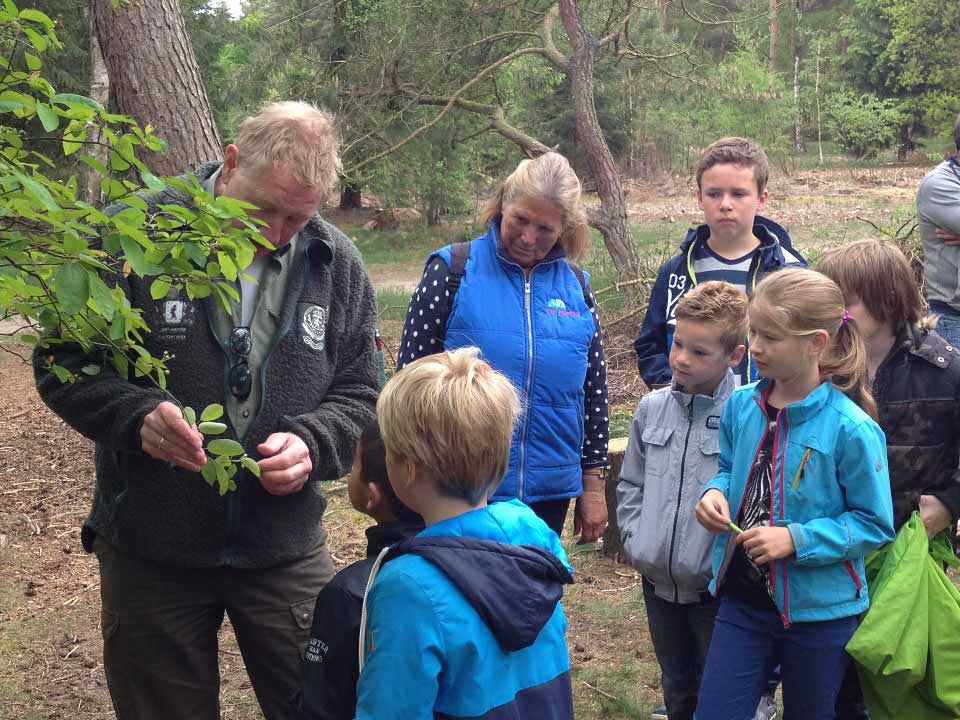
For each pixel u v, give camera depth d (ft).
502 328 10.93
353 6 47.73
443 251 11.37
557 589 6.79
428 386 6.78
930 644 9.33
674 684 11.30
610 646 15.10
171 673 9.20
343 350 9.80
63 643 16.07
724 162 12.76
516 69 59.00
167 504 8.86
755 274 12.69
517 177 10.96
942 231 17.12
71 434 28.71
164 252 7.15
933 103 114.73
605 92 61.16
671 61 54.49
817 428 9.24
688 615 11.07
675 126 89.66
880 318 10.29
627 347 31.55
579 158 88.07
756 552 9.04
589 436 11.91
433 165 67.21
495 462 6.89
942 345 10.32
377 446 7.48
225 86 56.49
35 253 6.97
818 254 41.22
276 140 8.41
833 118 120.98
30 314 7.53
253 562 9.12
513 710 6.66
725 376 10.84
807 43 134.51
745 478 9.68
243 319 9.11
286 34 52.13
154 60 20.61
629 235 41.01
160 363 7.86
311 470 9.14
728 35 90.48
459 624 6.39
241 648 9.59
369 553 7.36
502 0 45.73
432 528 6.82
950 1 112.37
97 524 9.23
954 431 10.27
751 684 9.52
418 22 46.50
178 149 20.80
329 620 6.81
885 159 119.03
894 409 10.30
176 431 7.93
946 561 10.43
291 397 9.20
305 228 9.43
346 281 9.65
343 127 47.57
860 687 10.24
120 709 9.35
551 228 10.96
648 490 10.96
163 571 9.05
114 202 7.52
